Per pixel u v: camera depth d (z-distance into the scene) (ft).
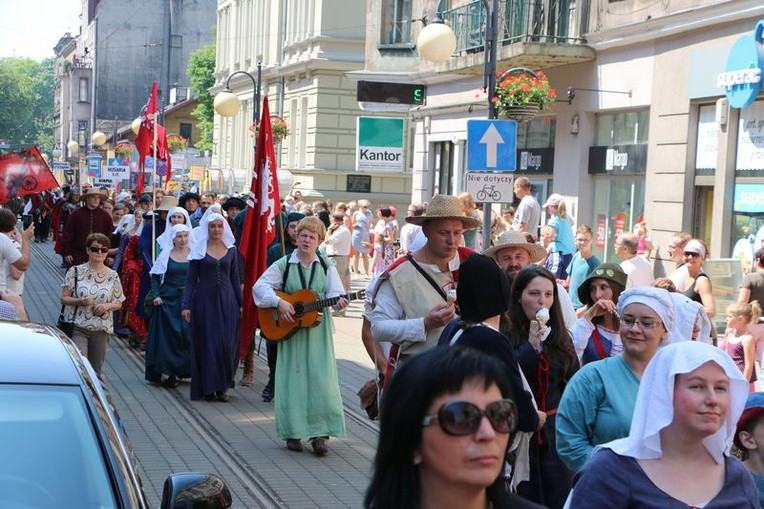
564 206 62.39
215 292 47.60
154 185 73.77
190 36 390.42
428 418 10.73
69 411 16.40
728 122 66.74
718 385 15.01
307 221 38.70
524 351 23.38
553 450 23.30
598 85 83.10
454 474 10.69
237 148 216.33
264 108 50.88
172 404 47.21
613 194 82.33
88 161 224.53
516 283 23.81
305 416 38.37
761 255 43.42
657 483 15.26
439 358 10.84
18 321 20.36
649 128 76.28
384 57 126.31
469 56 96.78
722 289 45.70
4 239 44.55
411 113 121.29
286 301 38.37
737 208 66.59
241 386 52.34
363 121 96.22
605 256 83.20
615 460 15.42
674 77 72.95
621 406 20.61
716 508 15.14
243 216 59.77
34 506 14.92
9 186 63.36
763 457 18.11
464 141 109.50
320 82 163.12
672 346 15.28
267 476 35.47
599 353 25.09
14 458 15.47
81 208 82.43
